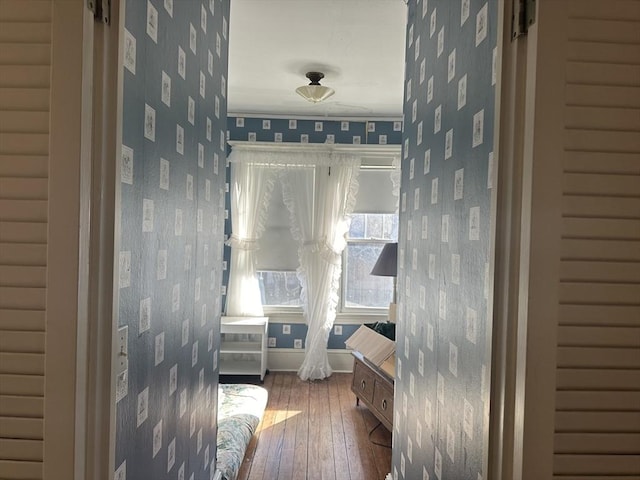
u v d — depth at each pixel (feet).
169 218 4.88
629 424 3.10
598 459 3.10
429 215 5.99
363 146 15.14
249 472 9.09
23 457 2.99
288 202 15.33
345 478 8.91
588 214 3.05
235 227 15.39
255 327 14.30
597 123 3.05
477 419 4.00
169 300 4.96
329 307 15.17
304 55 10.33
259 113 15.51
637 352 3.09
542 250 3.04
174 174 5.00
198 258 6.18
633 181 3.07
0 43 2.95
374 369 11.09
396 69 11.09
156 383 4.58
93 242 3.10
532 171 3.05
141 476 4.17
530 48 3.12
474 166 4.29
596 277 3.06
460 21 4.84
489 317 3.49
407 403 7.06
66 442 2.94
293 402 12.93
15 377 2.97
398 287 7.99
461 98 4.76
